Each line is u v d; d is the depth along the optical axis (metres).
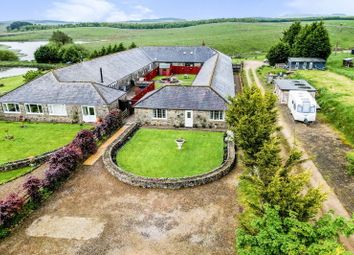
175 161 33.94
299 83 57.91
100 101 45.62
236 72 87.31
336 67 84.50
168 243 21.84
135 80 71.94
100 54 99.31
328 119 45.72
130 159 34.56
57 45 131.00
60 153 31.58
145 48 92.62
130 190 28.48
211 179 29.39
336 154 34.81
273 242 13.29
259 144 26.22
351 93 53.06
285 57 91.31
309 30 89.69
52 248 21.70
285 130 42.16
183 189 28.41
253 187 19.27
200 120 43.59
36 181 26.61
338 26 185.75
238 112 30.34
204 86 44.72
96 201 26.95
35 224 24.22
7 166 33.12
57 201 27.11
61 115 47.50
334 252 12.12
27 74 76.19
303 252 12.89
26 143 40.00
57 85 48.72
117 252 21.14
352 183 28.86
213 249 21.17
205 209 25.42
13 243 22.30
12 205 24.02
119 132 42.47
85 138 35.28
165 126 44.88
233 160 32.47
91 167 32.91
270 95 33.19
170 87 45.41
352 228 13.20
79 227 23.73
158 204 26.30
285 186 16.86
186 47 91.50
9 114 49.28
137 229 23.31
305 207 16.41
